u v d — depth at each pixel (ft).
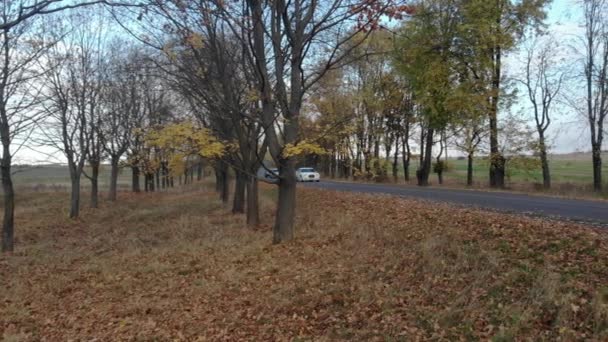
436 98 86.79
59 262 42.91
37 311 28.37
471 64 84.74
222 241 44.96
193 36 34.65
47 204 102.42
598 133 88.43
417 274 27.66
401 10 33.06
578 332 18.63
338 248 35.70
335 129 40.98
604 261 23.86
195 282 31.68
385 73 86.48
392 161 150.82
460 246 30.07
